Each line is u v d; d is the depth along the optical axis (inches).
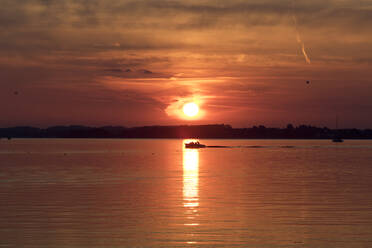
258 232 1045.2
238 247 925.8
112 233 1040.2
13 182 2123.5
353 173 2672.2
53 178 2330.2
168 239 986.7
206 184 2020.2
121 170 2908.5
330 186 1936.5
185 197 1590.8
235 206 1393.9
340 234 1025.5
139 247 928.3
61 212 1294.3
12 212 1296.8
